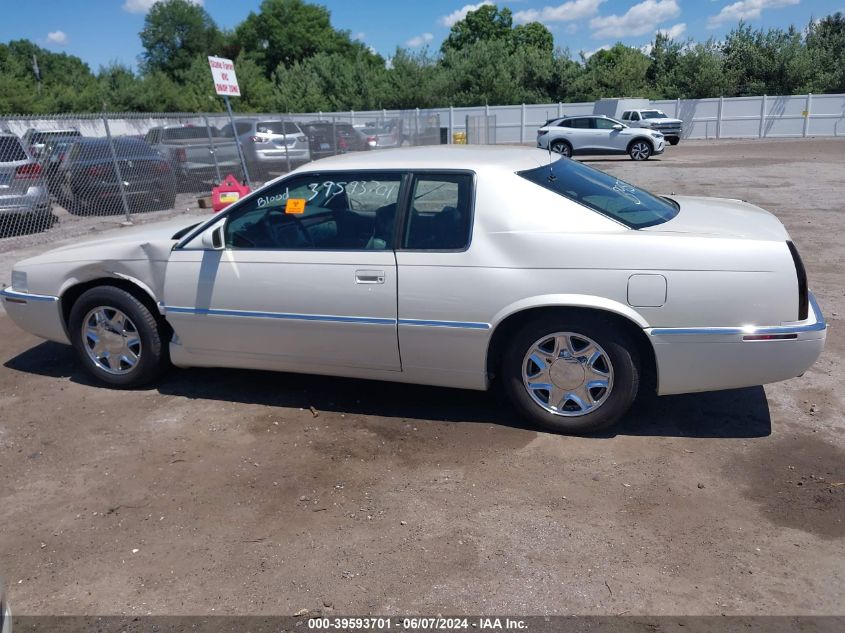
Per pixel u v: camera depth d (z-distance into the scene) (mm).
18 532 3473
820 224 10828
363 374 4508
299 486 3793
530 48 59844
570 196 4117
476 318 4066
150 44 63594
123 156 13711
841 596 2865
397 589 2973
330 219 4398
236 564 3174
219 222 4578
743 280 3744
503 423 4438
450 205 4176
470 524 3408
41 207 11852
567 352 4098
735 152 27422
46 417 4734
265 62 67500
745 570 3031
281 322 4484
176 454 4184
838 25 45531
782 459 3932
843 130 36094
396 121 23016
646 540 3252
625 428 4336
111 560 3236
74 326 5117
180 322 4758
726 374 3891
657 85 47812
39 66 66625
